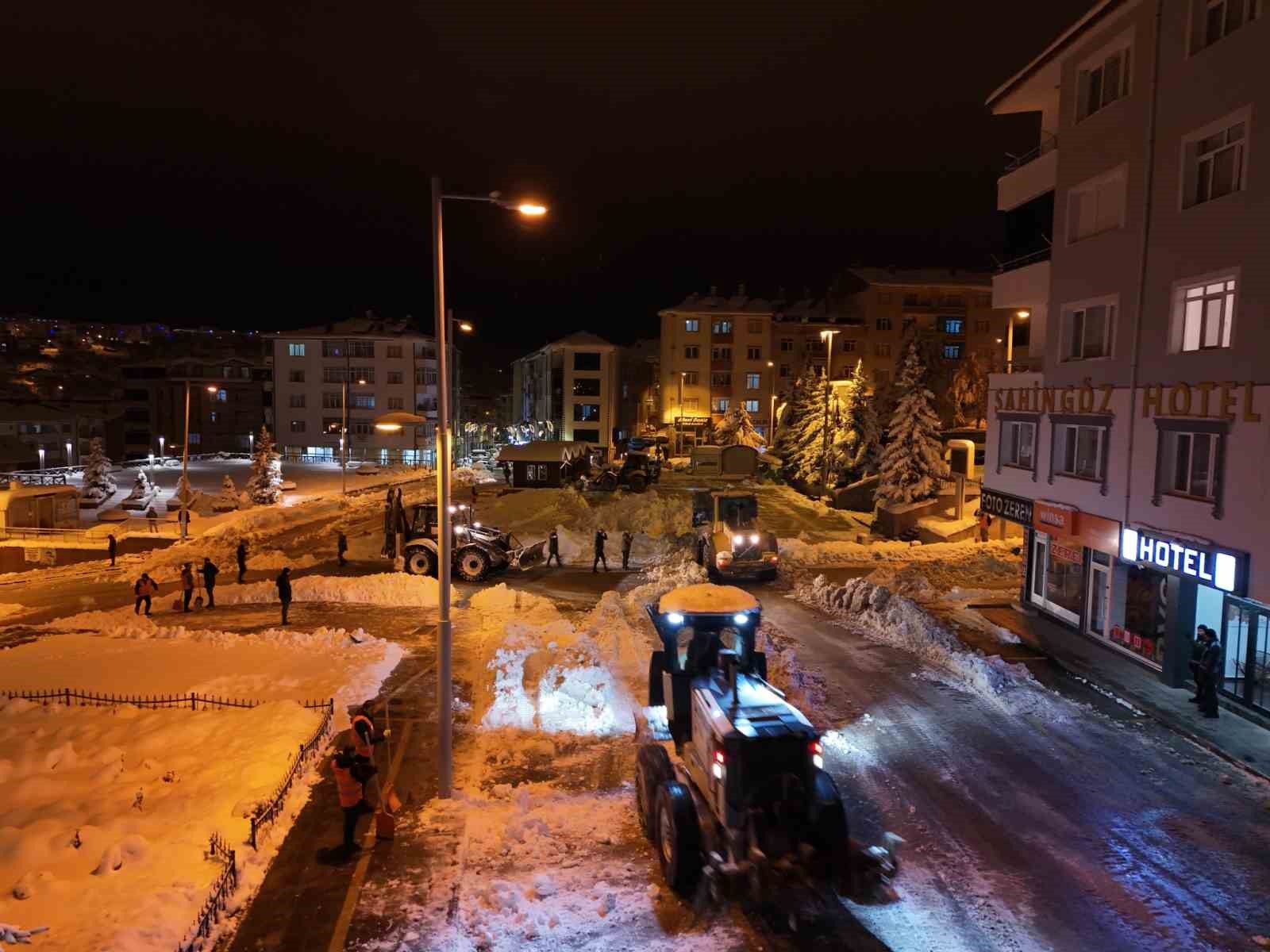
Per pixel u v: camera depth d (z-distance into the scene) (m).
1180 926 8.00
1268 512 12.95
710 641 9.88
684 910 8.14
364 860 9.16
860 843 9.49
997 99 22.70
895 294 83.81
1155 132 16.03
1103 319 18.25
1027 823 10.11
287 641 19.05
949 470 40.09
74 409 93.50
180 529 41.81
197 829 9.57
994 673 15.91
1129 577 17.56
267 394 94.69
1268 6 13.11
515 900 8.29
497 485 64.56
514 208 10.56
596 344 90.06
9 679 16.09
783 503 46.97
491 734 13.20
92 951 7.13
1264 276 13.10
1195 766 12.02
